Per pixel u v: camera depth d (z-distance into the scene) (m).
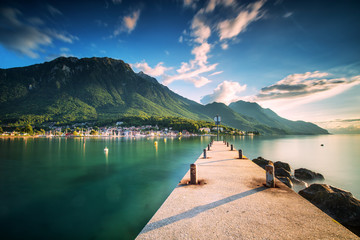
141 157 41.00
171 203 6.56
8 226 10.55
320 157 42.59
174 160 36.25
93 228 10.26
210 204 6.46
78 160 37.03
